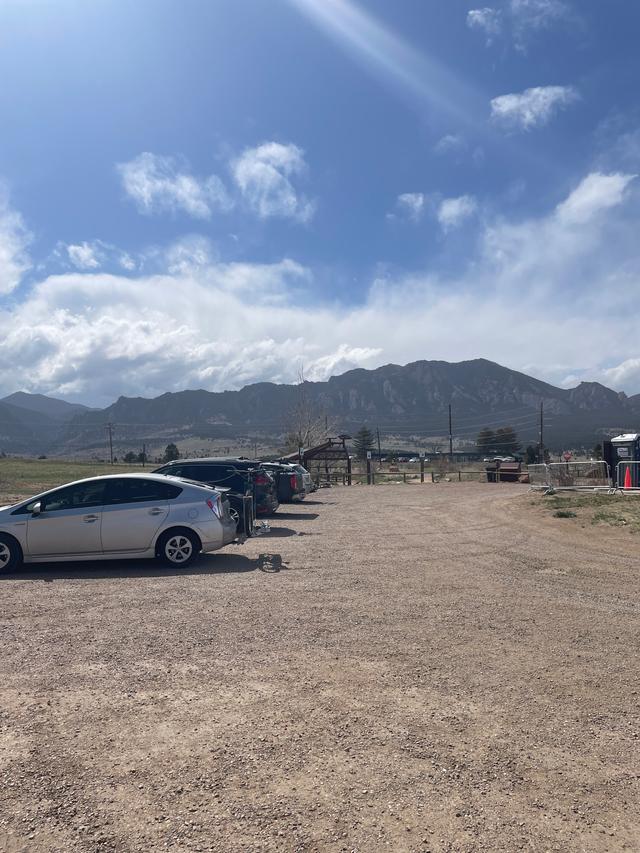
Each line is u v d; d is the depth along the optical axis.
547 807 3.72
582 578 10.30
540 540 14.31
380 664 6.13
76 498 11.34
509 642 6.85
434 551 12.99
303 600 8.73
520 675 5.86
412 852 3.30
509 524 16.95
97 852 3.29
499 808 3.70
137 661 6.20
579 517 16.59
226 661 6.21
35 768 4.14
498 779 4.02
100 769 4.12
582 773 4.11
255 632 7.19
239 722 4.83
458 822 3.56
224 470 16.34
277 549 13.27
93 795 3.82
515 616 7.91
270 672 5.91
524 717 4.95
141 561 12.02
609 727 4.79
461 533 15.68
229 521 11.74
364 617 7.84
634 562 11.65
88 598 8.91
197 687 5.54
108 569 11.21
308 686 5.57
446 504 23.64
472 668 6.04
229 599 8.80
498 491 30.81
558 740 4.56
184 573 10.73
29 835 3.43
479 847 3.34
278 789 3.88
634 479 20.80
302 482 24.61
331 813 3.63
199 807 3.69
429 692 5.44
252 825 3.52
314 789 3.89
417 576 10.44
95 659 6.27
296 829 3.48
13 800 3.77
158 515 11.16
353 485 41.84
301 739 4.55
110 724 4.79
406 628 7.36
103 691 5.45
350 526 17.31
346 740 4.54
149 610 8.20
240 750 4.38
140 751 4.37
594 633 7.18
